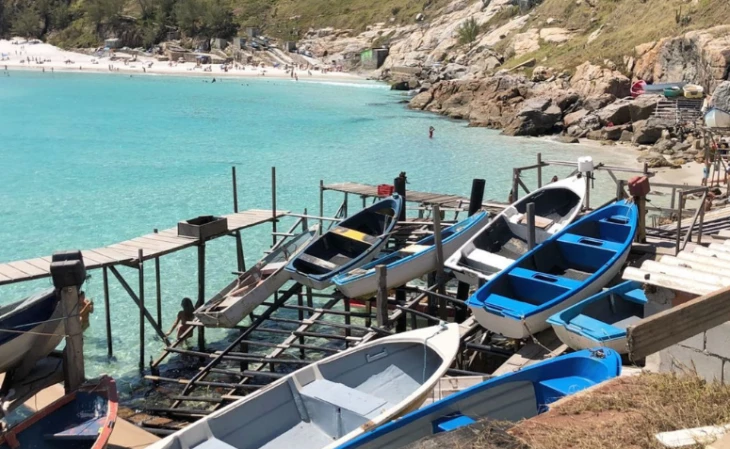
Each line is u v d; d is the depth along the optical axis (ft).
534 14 354.33
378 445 30.94
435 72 351.25
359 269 66.39
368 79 399.03
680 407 26.76
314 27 496.23
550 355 52.34
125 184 132.16
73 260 46.26
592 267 64.69
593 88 213.05
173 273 86.12
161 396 58.65
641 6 269.23
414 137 188.14
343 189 94.43
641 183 68.33
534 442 25.12
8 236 99.76
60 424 42.09
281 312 76.79
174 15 524.52
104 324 72.49
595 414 27.66
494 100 224.74
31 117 224.53
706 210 88.89
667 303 36.73
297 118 228.22
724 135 145.69
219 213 112.57
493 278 59.26
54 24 561.43
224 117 230.27
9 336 47.73
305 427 40.22
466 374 52.90
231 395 56.85
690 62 202.49
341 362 44.32
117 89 328.08
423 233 79.25
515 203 77.87
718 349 30.55
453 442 25.12
